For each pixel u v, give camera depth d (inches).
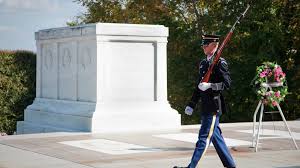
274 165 956.0
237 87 2566.4
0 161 996.6
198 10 3080.7
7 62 2006.6
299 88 2546.8
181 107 2810.0
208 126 829.2
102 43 1471.5
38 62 1769.2
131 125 1481.3
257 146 1147.3
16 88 2015.3
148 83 1533.0
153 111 1521.9
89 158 1028.5
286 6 2620.6
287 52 2598.4
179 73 2778.1
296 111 2593.5
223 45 831.7
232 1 2672.2
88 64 1503.4
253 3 2608.3
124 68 1502.2
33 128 1681.8
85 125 1460.4
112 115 1460.4
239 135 1375.5
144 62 1529.3
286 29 2603.3
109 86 1481.3
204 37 847.7
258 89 1152.8
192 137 1336.1
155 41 1539.1
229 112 2640.3
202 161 994.1
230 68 2596.0
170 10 3100.4
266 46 2517.2
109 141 1266.0
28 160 1006.4
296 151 1125.1
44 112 1668.3
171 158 1029.8
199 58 2716.5
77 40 1549.0
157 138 1317.7
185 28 2844.5
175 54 2834.6
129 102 1503.4
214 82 832.9
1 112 1995.6
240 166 944.9
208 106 830.5
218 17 2733.8
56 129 1557.6
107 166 940.0
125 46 1503.4
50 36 1684.3
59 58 1648.6
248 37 2544.3
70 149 1143.6
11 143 1235.9
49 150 1131.9
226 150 844.6
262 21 2591.0
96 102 1467.8
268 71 1148.5
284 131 1473.9
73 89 1576.0
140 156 1052.5
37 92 1776.6
